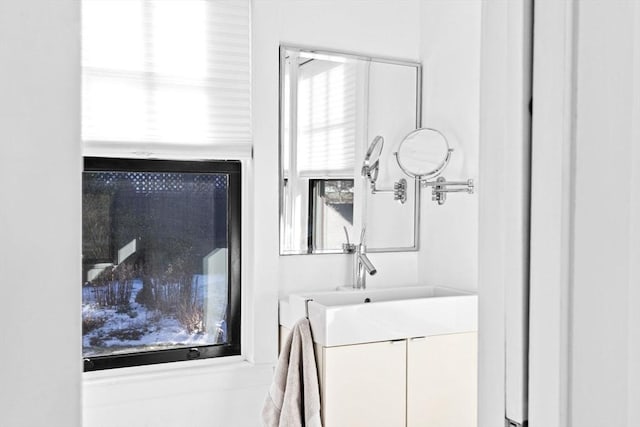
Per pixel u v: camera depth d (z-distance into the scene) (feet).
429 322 6.71
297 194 7.59
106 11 6.44
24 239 0.67
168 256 7.09
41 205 0.68
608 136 1.55
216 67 7.00
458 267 7.61
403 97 8.26
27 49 0.67
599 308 1.55
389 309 6.47
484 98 1.76
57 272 0.69
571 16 1.53
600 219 1.55
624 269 1.56
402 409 6.55
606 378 1.55
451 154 7.67
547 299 1.59
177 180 7.14
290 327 7.00
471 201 7.37
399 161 8.17
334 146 7.83
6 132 0.66
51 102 0.68
